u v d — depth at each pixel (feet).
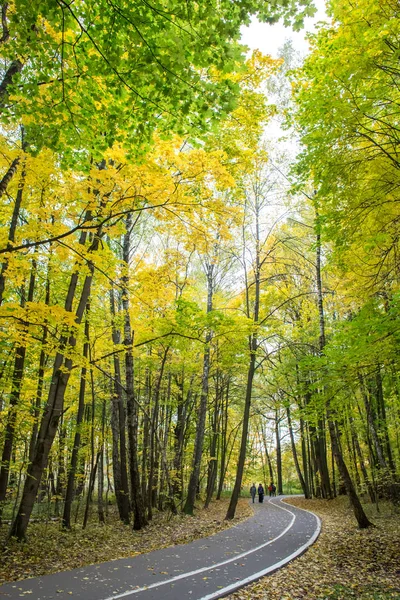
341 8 19.74
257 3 12.27
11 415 31.27
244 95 28.19
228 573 21.74
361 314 24.81
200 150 21.75
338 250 25.21
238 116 29.45
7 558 24.56
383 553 26.73
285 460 147.13
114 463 50.37
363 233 24.27
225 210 23.68
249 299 62.64
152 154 22.26
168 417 69.31
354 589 19.49
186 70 13.99
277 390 74.79
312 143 23.03
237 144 32.04
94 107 16.40
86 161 19.72
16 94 15.90
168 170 21.90
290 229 57.36
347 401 32.96
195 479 53.01
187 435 78.23
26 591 17.72
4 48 14.56
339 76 20.31
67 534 34.58
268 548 29.17
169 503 51.47
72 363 33.01
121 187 20.67
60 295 41.37
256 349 50.65
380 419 52.01
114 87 15.66
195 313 34.01
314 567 24.16
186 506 51.75
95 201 21.01
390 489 55.88
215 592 18.13
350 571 23.12
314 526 41.52
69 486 39.68
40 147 17.12
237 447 121.60
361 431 59.00
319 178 23.34
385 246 24.52
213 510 63.00
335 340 26.35
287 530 38.47
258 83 28.94
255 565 23.75
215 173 22.24
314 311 61.26
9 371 33.45
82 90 16.01
